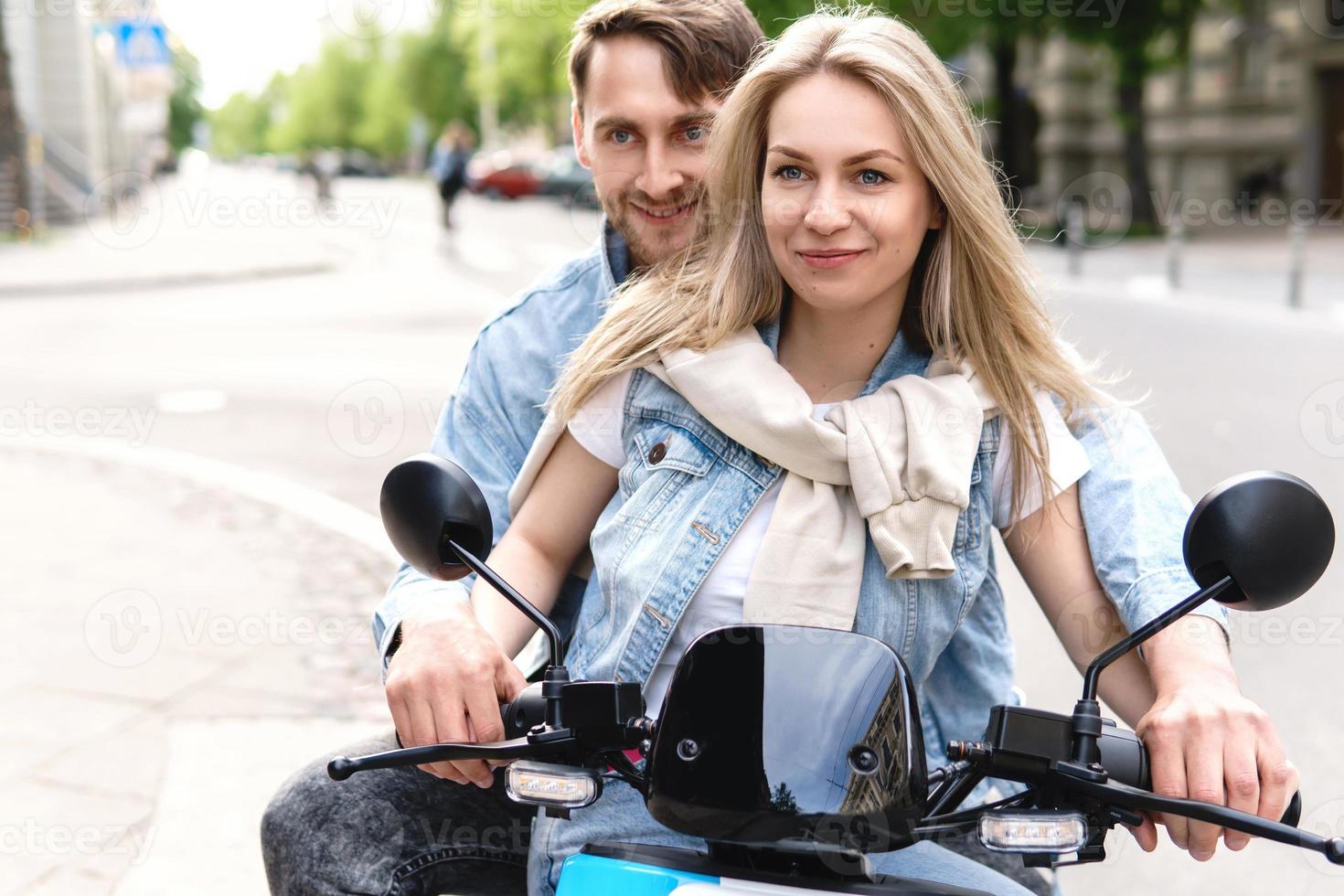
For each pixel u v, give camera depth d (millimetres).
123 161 42594
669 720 1502
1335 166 28219
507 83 59156
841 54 1744
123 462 8203
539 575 2031
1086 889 3330
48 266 20922
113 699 4473
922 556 1733
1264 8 27844
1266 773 1543
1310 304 14414
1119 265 19094
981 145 1841
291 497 7246
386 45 78562
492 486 2283
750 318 1888
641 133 2414
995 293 1821
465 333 13680
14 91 26547
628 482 1881
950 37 23844
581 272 2422
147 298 17438
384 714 4348
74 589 5680
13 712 4352
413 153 79688
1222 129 29906
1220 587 1534
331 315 15320
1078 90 32469
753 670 1494
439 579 1732
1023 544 1908
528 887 1848
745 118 1835
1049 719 1496
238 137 137625
